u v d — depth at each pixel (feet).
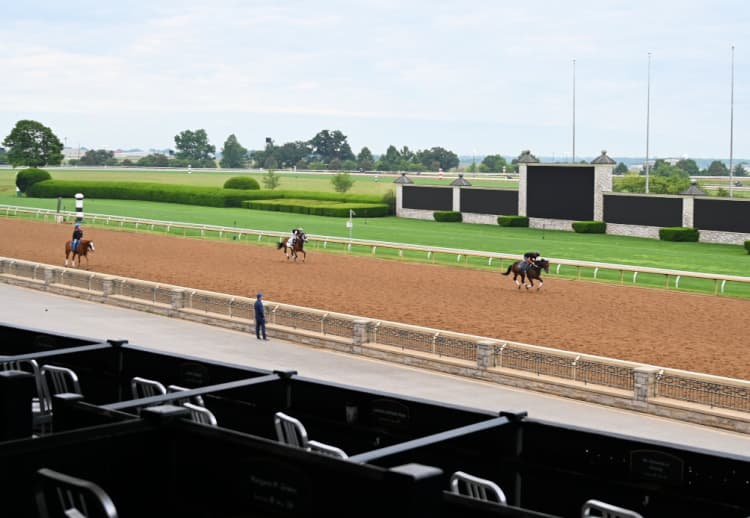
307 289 118.52
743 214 182.60
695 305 109.09
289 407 29.58
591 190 212.02
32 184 337.11
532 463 24.44
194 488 18.81
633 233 203.72
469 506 15.90
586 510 19.98
